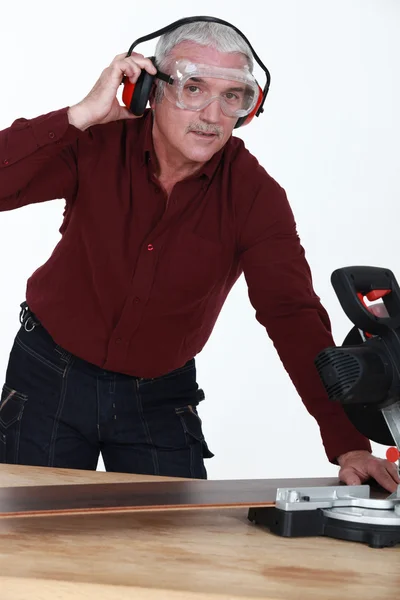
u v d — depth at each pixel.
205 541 1.23
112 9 4.89
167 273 1.96
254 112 1.90
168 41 1.80
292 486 1.50
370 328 1.36
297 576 1.07
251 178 1.97
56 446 2.08
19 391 2.12
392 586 1.05
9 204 1.95
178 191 1.92
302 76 5.06
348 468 1.60
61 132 1.86
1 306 4.91
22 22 4.85
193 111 1.77
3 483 1.55
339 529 1.28
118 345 2.03
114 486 1.43
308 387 1.80
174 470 2.13
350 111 5.12
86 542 1.19
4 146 1.86
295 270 1.94
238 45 1.79
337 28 5.07
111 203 1.95
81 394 2.08
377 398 1.36
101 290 2.00
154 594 0.98
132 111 1.84
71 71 4.90
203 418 5.03
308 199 5.14
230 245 1.98
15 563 1.06
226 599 0.98
